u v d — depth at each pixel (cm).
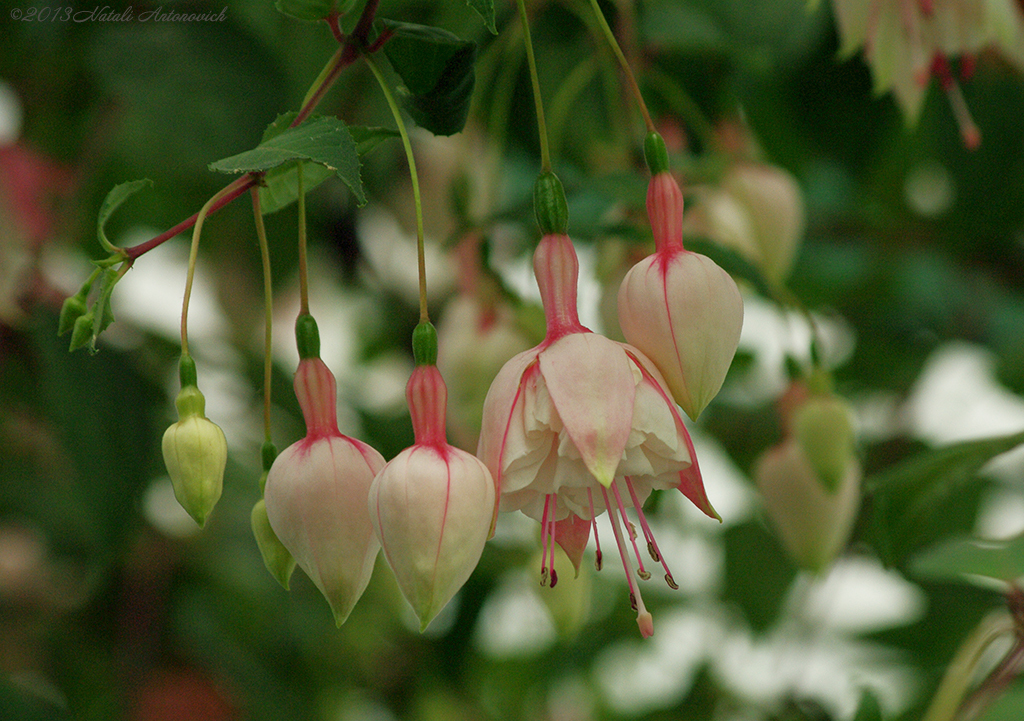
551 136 93
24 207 107
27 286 107
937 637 115
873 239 133
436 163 111
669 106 101
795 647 120
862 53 101
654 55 98
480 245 90
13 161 107
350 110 100
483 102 102
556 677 140
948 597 101
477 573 119
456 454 76
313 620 131
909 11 88
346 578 76
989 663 89
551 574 76
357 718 142
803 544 91
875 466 128
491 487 75
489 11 76
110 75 95
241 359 115
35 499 119
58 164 112
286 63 97
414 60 80
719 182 93
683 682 135
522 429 76
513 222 90
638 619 76
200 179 112
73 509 119
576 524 78
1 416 115
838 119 105
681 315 76
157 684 120
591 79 102
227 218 113
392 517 75
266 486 77
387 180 117
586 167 103
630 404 75
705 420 128
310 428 77
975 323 138
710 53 100
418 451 76
